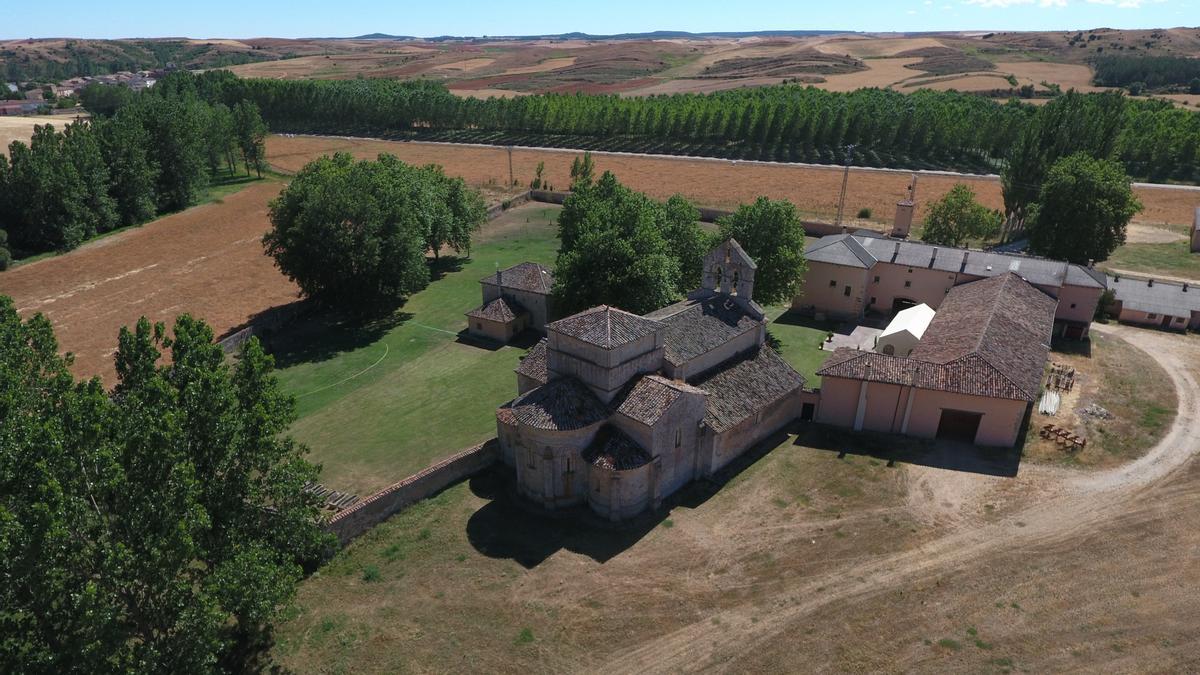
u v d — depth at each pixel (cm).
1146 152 15425
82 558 2900
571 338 4712
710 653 3644
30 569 2661
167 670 3012
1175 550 4278
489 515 4697
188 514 3089
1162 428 5641
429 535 4509
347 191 8138
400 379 6912
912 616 3844
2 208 11031
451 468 4997
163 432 3083
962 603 3922
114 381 6975
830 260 8031
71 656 2734
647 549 4381
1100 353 7131
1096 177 8738
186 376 3650
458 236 10531
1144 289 8144
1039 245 9231
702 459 5044
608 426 4709
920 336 6694
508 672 3550
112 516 3100
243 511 3666
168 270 10481
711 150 18750
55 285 9812
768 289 7419
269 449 3653
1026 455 5325
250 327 7919
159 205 13812
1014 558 4256
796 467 5238
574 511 4731
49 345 4066
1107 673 3469
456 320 8450
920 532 4516
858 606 3922
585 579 4131
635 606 3941
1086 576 4094
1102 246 8950
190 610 3025
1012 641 3669
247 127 16875
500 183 16100
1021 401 5181
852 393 5691
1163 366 6806
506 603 3959
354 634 3769
